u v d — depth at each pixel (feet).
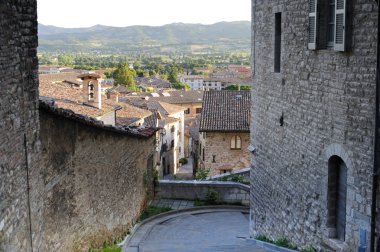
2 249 27.35
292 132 45.93
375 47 31.94
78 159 44.39
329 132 38.42
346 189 37.63
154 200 77.82
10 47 28.89
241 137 133.69
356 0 33.55
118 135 57.57
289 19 45.44
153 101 271.08
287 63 46.42
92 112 95.30
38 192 34.68
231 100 142.61
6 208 28.12
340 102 36.45
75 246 43.91
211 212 73.72
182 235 59.67
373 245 32.68
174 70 619.67
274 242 49.67
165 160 219.20
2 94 27.53
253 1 57.11
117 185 57.67
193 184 77.97
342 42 34.76
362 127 33.81
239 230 63.05
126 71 414.00
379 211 32.30
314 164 41.37
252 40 58.08
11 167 29.04
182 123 271.49
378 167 32.17
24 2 31.40
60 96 101.96
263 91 54.29
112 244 54.03
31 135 33.04
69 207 42.32
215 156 134.62
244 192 76.89
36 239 34.22
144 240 57.31
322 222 40.34
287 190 47.75
